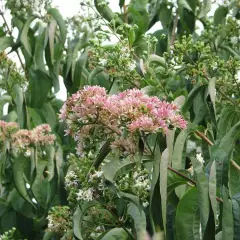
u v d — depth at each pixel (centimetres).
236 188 74
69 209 86
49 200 113
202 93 81
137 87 89
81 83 123
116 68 87
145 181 73
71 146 121
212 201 62
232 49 115
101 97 64
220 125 86
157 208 63
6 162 123
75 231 74
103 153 67
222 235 64
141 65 89
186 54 87
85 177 76
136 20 114
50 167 111
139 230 69
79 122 65
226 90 89
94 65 96
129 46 91
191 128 73
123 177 73
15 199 122
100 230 81
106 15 120
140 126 62
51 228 83
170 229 74
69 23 123
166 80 97
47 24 124
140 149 64
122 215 76
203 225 62
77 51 121
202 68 84
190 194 67
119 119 64
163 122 63
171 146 64
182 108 81
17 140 110
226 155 68
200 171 63
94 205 75
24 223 122
